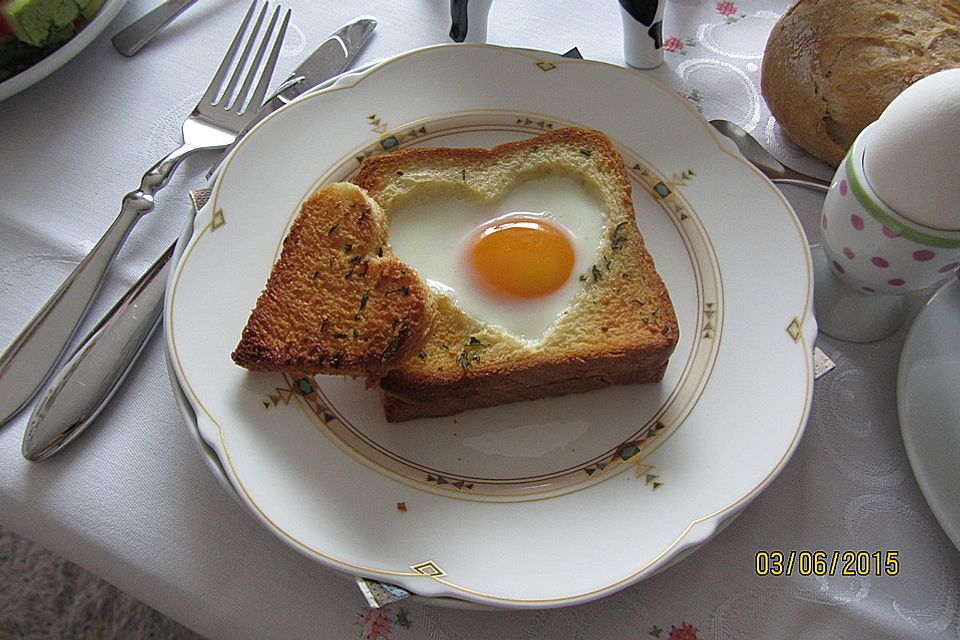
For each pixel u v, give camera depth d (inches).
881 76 11.0
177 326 9.9
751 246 11.0
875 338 10.9
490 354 10.1
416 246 11.1
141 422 10.1
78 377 10.0
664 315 10.3
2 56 12.2
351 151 11.6
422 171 11.3
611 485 9.6
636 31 12.6
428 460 9.8
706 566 9.5
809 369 10.1
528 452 9.9
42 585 16.2
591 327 10.3
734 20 13.9
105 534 9.4
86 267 11.0
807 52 11.6
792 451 9.5
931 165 8.7
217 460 9.4
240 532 9.5
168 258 11.0
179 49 13.4
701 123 11.8
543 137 11.5
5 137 12.4
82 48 12.6
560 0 14.0
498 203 11.3
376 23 13.6
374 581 8.6
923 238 9.1
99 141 12.4
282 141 11.3
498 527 9.2
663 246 11.3
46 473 9.7
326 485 9.3
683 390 10.3
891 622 9.1
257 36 13.4
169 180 12.0
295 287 9.9
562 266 10.9
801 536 9.7
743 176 11.4
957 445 9.7
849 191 9.5
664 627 9.2
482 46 12.1
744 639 9.2
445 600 8.7
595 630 9.2
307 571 9.4
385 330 9.6
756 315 10.6
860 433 10.3
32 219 11.6
